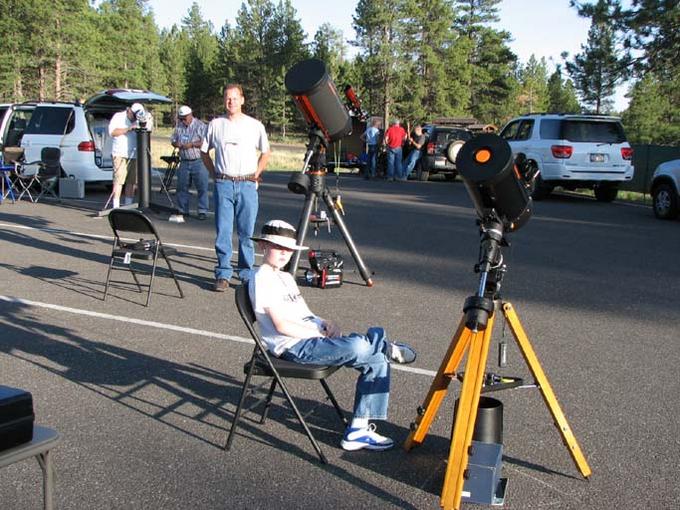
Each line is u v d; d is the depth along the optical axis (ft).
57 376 17.04
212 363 18.13
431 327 21.45
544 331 21.24
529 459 13.25
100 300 23.88
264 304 13.38
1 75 147.13
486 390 12.27
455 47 201.87
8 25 143.23
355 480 12.46
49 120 51.11
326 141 23.98
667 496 12.01
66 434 14.02
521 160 12.48
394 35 194.08
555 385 16.93
